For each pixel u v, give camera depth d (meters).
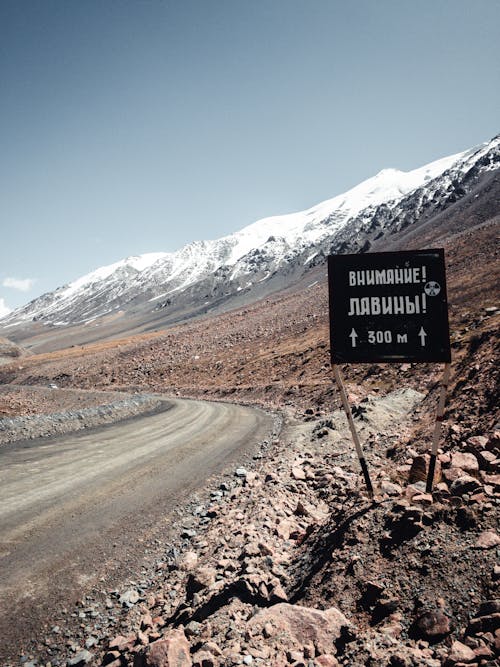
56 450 15.32
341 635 3.67
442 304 5.96
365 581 4.17
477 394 9.11
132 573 6.43
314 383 28.25
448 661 2.97
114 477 11.49
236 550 6.30
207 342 71.25
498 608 3.30
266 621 3.96
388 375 21.69
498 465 5.91
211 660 3.59
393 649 3.29
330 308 6.28
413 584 3.90
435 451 5.49
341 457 11.02
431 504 4.84
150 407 30.83
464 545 4.05
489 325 16.91
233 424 21.09
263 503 8.17
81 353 116.69
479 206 127.50
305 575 4.86
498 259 40.62
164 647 3.72
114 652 4.44
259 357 47.97
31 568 6.55
